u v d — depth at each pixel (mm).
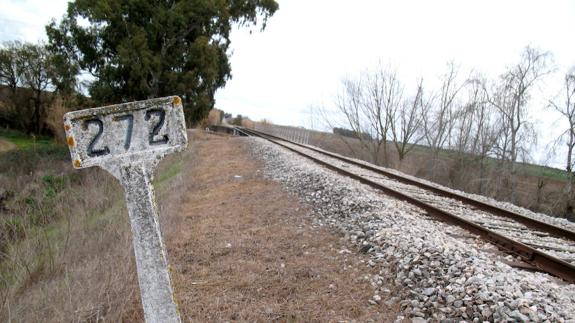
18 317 4031
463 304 4254
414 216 8094
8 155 19453
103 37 30188
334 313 4473
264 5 37406
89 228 6598
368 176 14195
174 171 15469
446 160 32031
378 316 4414
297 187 10547
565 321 3791
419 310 4402
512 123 27953
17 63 38562
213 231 7230
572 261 6344
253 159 17719
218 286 5059
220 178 12977
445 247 5508
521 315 3828
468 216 9016
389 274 5254
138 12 30016
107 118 2512
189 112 34125
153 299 2516
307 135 40062
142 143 2539
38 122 39500
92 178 9492
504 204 12914
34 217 6262
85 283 4598
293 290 4992
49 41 30125
